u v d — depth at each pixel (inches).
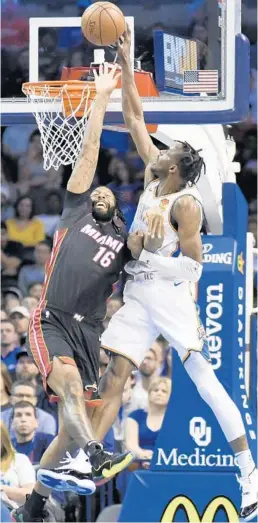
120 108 354.3
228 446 346.3
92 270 307.3
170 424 348.8
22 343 499.5
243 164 610.9
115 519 399.9
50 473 294.2
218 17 362.6
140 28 366.9
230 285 348.2
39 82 354.6
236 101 351.6
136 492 346.3
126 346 323.0
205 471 346.9
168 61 363.3
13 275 573.6
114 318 326.6
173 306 320.5
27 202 590.9
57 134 354.3
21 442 428.5
